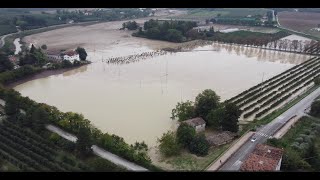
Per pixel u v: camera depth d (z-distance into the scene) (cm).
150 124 19675
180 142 16625
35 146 16725
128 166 15262
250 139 17438
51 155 16038
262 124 19138
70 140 17400
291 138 17450
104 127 19350
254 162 14250
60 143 16888
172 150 16012
